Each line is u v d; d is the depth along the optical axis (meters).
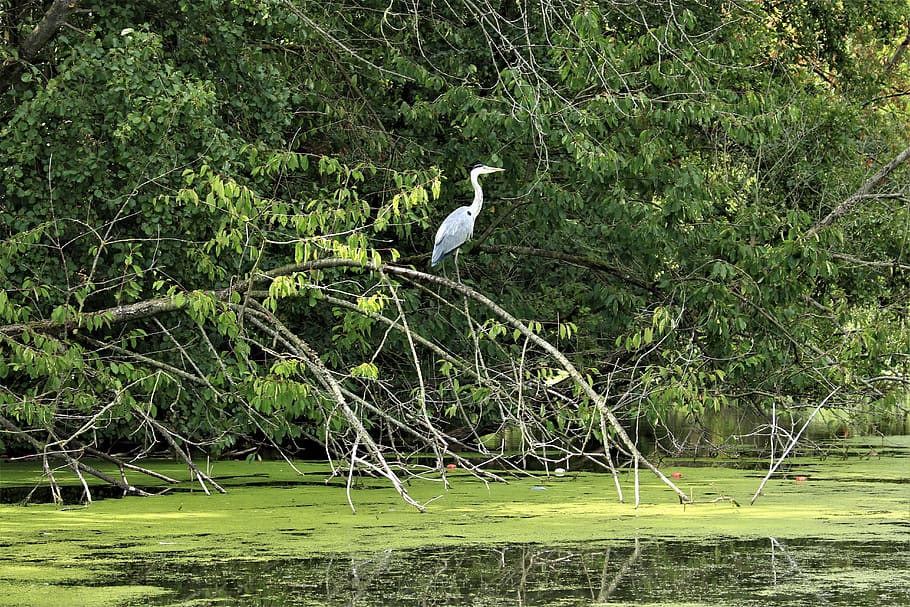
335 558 9.31
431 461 18.09
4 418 13.44
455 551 9.66
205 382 13.74
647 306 18.83
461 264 18.88
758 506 12.45
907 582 8.41
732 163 21.56
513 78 15.77
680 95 17.38
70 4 14.89
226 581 8.43
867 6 26.20
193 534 10.53
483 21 18.55
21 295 14.50
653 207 16.97
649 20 19.86
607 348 20.25
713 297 16.88
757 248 16.97
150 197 14.14
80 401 13.03
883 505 12.55
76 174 14.30
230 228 13.97
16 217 14.55
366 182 18.00
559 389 17.70
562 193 16.72
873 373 17.34
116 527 10.95
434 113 17.12
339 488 14.07
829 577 8.59
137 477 15.28
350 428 14.82
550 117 16.52
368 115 18.36
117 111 14.18
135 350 15.63
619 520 11.39
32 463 16.75
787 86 22.80
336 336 14.81
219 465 16.84
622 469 16.73
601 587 8.23
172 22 15.99
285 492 13.68
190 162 14.39
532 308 18.62
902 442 21.73
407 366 18.55
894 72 30.30
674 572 8.79
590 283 20.23
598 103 16.34
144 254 15.04
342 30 17.56
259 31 17.39
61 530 10.78
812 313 19.08
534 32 18.45
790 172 22.39
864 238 22.02
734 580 8.48
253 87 15.99
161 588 8.19
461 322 17.81
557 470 15.37
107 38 14.44
